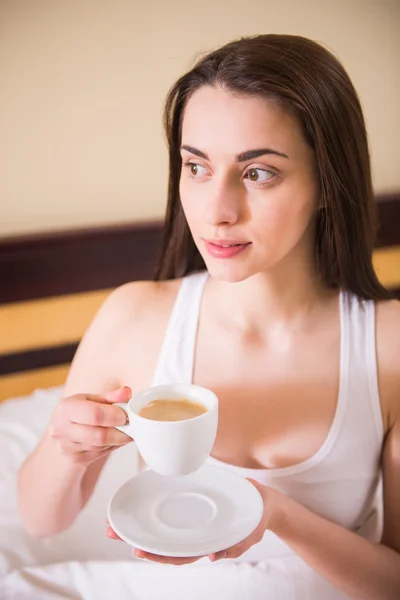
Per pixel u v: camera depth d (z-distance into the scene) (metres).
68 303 1.77
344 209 1.00
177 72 1.82
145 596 1.07
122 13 1.72
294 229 0.91
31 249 1.69
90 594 1.10
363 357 1.07
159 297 1.15
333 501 1.05
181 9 1.78
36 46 1.65
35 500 1.07
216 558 0.79
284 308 1.07
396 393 1.07
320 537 0.97
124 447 1.52
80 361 1.15
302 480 1.04
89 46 1.70
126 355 1.11
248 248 0.90
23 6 1.62
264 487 0.95
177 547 0.78
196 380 1.07
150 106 1.81
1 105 1.65
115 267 1.80
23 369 1.77
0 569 1.20
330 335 1.08
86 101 1.73
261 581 1.04
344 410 1.05
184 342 1.09
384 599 1.01
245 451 1.06
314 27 1.94
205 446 0.77
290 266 1.04
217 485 0.91
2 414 1.61
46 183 1.74
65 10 1.66
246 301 1.07
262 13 1.87
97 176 1.80
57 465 1.04
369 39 2.01
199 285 1.14
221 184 0.88
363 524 1.12
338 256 1.05
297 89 0.87
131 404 0.78
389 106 2.08
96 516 1.34
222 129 0.87
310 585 1.05
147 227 1.82
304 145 0.90
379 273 2.10
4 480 1.40
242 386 1.07
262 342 1.08
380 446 1.08
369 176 1.00
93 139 1.77
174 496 0.89
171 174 1.08
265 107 0.87
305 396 1.06
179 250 1.15
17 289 1.70
